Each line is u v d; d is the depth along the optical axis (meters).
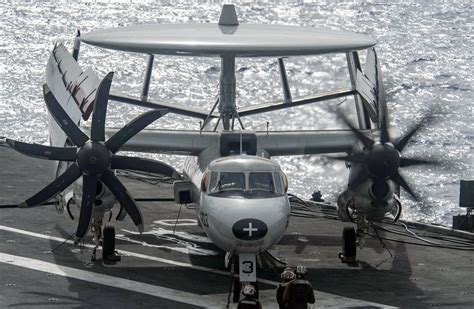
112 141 41.59
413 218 118.88
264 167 40.25
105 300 37.34
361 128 51.53
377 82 44.50
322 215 55.91
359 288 40.16
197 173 44.28
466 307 37.34
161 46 45.12
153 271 42.25
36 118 195.50
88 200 41.38
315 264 44.22
